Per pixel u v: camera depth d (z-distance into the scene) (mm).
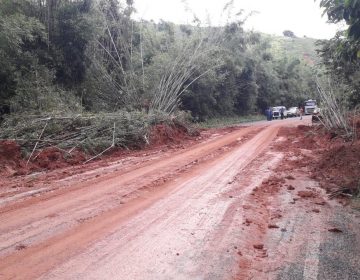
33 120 14227
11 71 17734
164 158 13516
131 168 11445
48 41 20781
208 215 6738
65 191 8469
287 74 65438
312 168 11188
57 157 12359
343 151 11969
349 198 7934
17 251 5105
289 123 33531
